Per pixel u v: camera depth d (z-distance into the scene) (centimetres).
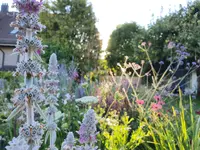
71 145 143
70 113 346
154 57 1193
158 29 1206
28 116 107
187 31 1099
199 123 244
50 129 165
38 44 109
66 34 1862
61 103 372
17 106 107
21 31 110
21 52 108
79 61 1459
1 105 346
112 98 430
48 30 1877
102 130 294
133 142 279
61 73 512
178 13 1234
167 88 611
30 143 105
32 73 106
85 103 408
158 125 305
